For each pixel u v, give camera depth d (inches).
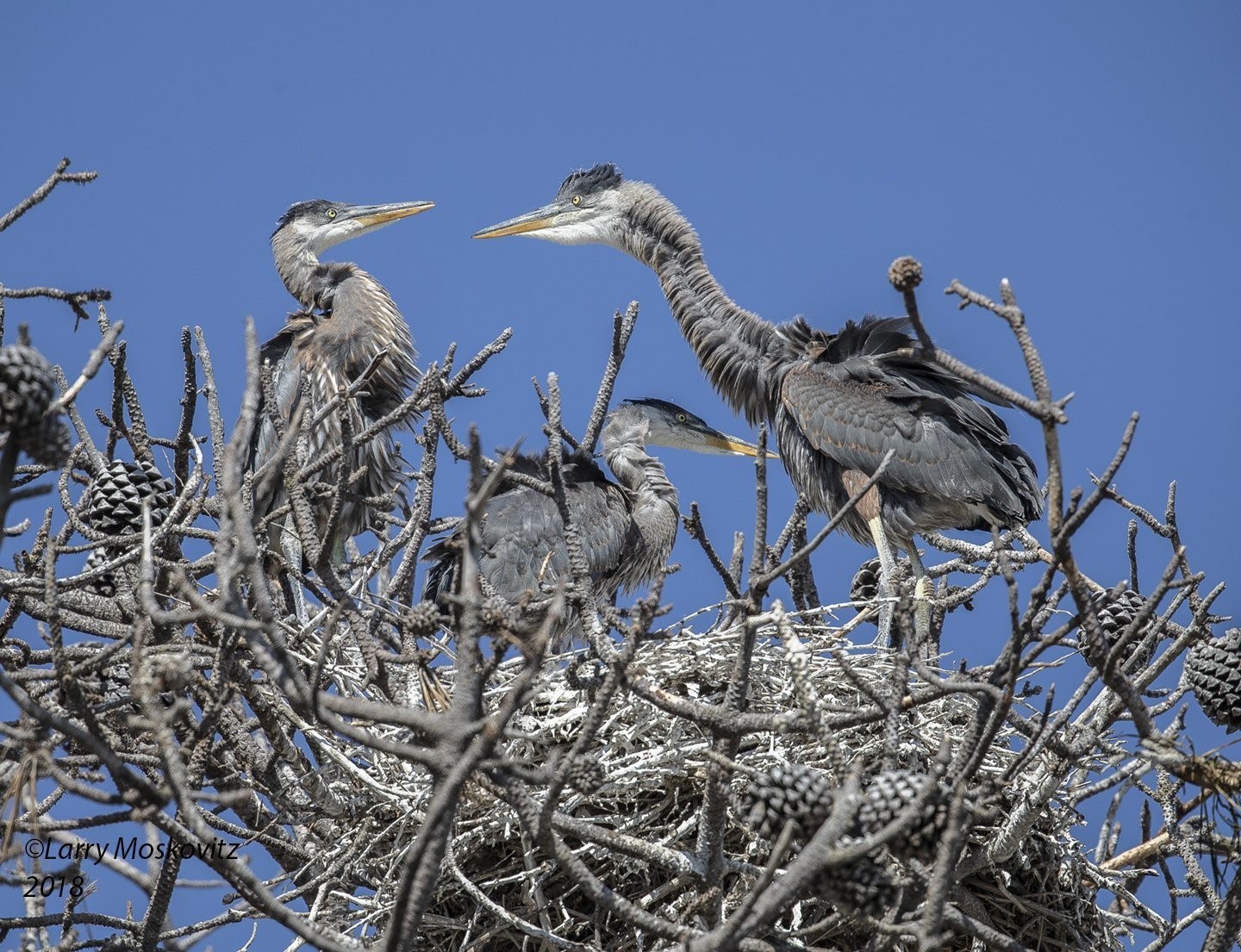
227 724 423.2
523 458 660.7
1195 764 361.1
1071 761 385.4
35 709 314.5
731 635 472.1
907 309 324.5
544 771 317.4
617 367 462.0
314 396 692.1
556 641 603.8
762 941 353.4
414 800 432.8
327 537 380.5
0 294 374.3
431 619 355.9
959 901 444.1
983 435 655.8
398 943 307.3
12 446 315.3
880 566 665.6
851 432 659.4
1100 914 462.6
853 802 304.3
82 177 386.0
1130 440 321.4
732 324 739.4
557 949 436.8
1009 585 332.2
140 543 438.0
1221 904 392.5
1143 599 477.4
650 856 375.6
